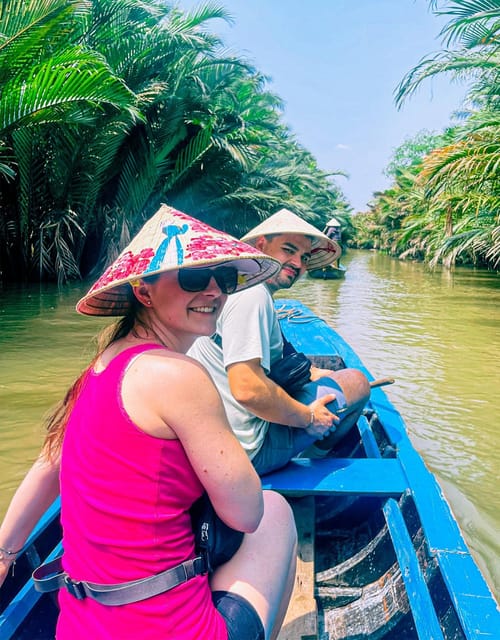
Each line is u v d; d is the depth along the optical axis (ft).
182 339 4.25
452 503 10.56
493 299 39.50
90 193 43.73
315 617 6.18
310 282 52.24
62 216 42.80
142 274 3.92
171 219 4.23
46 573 4.40
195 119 48.24
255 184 64.85
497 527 9.80
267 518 4.63
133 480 3.59
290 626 6.07
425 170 44.37
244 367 6.49
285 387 7.87
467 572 5.33
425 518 6.24
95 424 3.68
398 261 104.58
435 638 4.71
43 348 21.17
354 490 7.13
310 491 7.17
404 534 6.17
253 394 6.52
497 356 21.56
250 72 50.29
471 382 18.07
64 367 18.61
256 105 64.03
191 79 46.91
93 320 27.09
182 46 44.09
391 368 19.80
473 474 11.71
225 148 50.21
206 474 3.74
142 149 46.60
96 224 48.06
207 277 4.03
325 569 7.45
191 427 3.61
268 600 4.28
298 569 6.86
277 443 7.30
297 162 98.37
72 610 3.89
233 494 3.83
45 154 41.22
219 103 54.70
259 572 4.34
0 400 15.47
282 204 62.75
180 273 3.97
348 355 14.15
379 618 6.15
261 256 4.06
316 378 9.36
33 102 31.37
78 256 46.29
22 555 6.09
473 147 41.04
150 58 43.24
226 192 56.85
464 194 51.47
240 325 6.50
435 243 72.64
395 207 134.41
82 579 3.80
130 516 3.61
